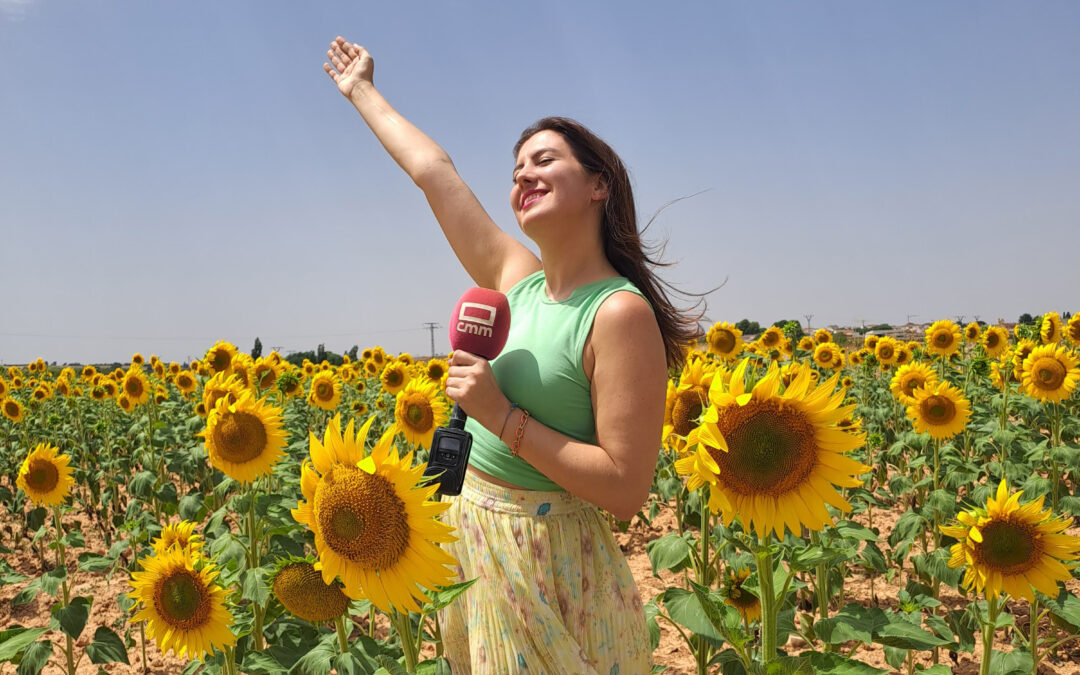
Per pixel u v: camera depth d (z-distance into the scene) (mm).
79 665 5285
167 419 10031
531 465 2131
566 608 2100
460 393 2051
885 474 7379
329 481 1892
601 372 2035
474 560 2180
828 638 2650
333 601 2586
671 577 6250
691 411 3674
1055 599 3732
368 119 3072
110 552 5199
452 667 2396
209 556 4148
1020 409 8156
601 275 2299
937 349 10500
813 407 2068
